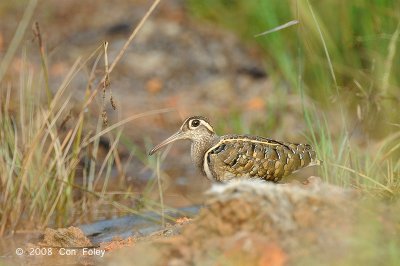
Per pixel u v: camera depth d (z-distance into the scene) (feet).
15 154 38.55
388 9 47.70
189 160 51.19
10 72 56.65
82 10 73.10
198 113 57.57
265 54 63.41
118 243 33.60
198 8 70.08
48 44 66.03
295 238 26.11
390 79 47.11
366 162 37.14
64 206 39.52
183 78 63.67
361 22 50.49
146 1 73.97
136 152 51.03
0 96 41.83
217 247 26.73
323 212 26.96
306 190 27.89
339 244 25.32
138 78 63.36
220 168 35.99
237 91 61.57
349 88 48.60
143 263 27.71
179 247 27.50
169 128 55.98
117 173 48.19
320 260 24.75
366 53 49.70
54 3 74.54
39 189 38.86
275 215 26.86
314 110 43.73
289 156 35.86
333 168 37.09
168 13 71.26
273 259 25.36
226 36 67.26
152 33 67.92
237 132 51.39
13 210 38.06
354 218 26.66
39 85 42.32
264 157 35.55
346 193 28.45
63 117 46.06
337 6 52.16
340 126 44.86
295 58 55.83
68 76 39.29
